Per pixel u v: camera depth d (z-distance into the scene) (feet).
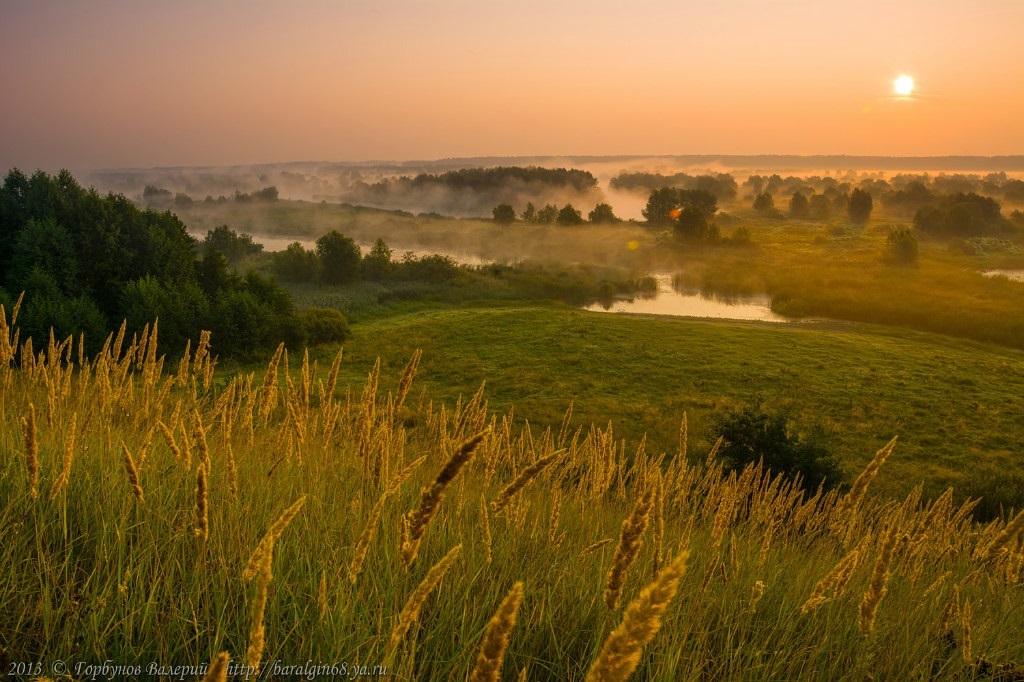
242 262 450.71
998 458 117.08
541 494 17.58
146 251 164.25
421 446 20.72
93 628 7.66
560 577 10.70
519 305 299.38
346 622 8.33
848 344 202.39
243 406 17.87
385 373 165.27
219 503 11.76
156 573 9.03
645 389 159.74
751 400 149.38
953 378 167.94
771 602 12.48
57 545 10.02
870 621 8.03
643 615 2.66
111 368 17.98
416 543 5.93
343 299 297.33
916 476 104.12
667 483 17.46
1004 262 494.59
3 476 11.54
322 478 14.29
